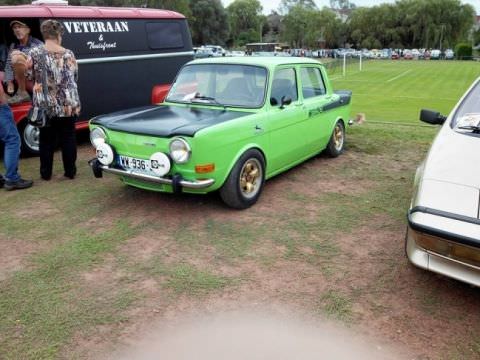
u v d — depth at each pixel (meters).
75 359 2.83
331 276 3.71
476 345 2.92
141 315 3.25
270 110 5.26
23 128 7.22
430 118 4.67
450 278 3.46
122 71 8.20
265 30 127.12
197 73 5.80
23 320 3.19
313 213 4.96
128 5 54.72
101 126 4.97
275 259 3.98
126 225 4.68
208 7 76.38
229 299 3.42
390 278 3.67
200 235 4.44
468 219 2.99
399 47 98.12
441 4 92.31
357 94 22.17
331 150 7.01
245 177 5.03
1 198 5.54
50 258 4.04
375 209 5.06
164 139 4.47
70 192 5.70
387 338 3.00
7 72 6.54
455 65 54.09
